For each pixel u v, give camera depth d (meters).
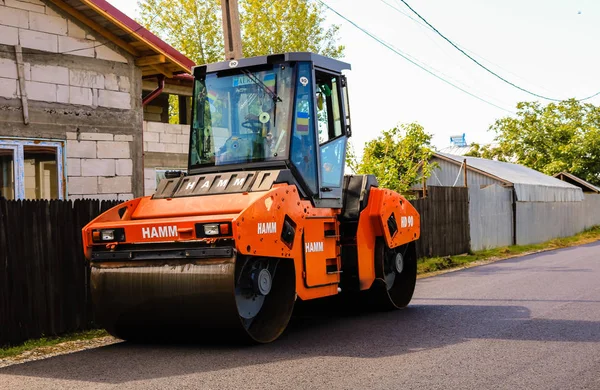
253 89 8.98
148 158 18.53
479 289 13.39
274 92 8.86
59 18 12.54
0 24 11.74
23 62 12.02
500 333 8.66
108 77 13.27
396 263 10.91
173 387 6.09
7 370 6.96
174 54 14.01
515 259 21.86
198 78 9.38
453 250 21.83
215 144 9.06
